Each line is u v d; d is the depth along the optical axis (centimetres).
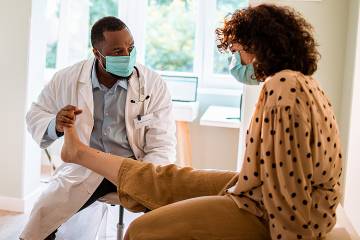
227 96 397
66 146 171
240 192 132
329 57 262
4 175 309
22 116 300
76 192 195
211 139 397
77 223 244
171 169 163
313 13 260
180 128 353
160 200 158
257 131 124
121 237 219
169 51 414
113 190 200
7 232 280
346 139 251
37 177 327
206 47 404
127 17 407
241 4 395
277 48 130
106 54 194
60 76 212
